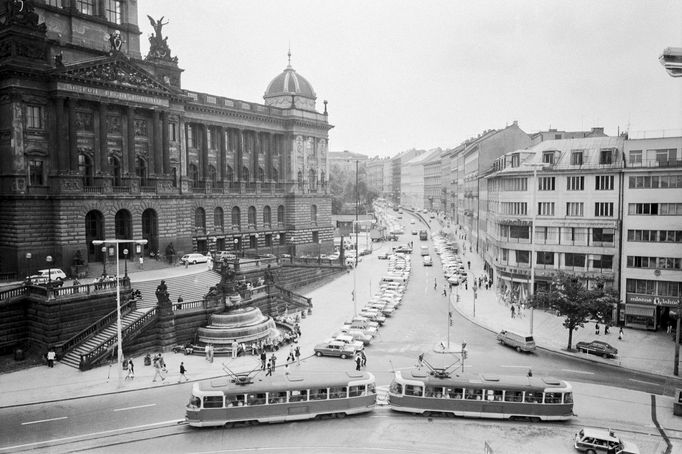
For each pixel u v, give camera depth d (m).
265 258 90.56
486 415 42.28
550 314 77.25
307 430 40.06
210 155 103.62
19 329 56.53
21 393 45.69
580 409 44.59
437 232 176.38
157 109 82.62
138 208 79.25
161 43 87.94
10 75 67.50
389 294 85.94
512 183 84.25
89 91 73.38
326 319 73.06
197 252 96.50
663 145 74.06
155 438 38.19
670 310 71.56
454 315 76.81
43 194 70.38
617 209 74.38
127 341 54.53
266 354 57.44
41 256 70.19
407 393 43.03
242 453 36.16
